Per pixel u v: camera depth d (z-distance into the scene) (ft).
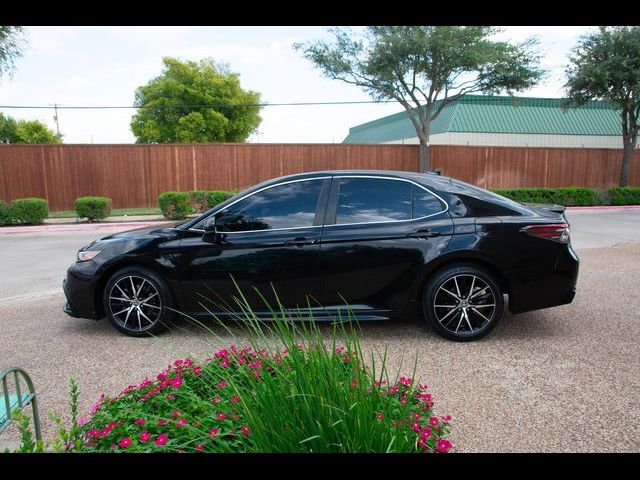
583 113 121.90
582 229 40.88
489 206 14.87
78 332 16.22
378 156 63.46
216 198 53.42
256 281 14.92
